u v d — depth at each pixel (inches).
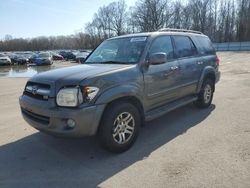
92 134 159.6
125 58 198.8
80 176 149.6
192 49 255.4
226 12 3272.6
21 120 257.3
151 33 213.5
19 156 176.9
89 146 189.2
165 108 215.2
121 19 3673.7
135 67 185.8
